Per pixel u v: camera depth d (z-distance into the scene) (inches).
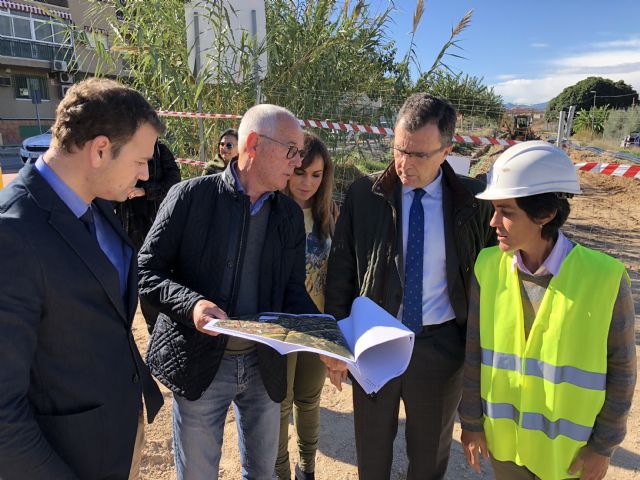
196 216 67.1
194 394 65.9
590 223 332.5
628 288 55.4
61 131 46.0
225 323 57.0
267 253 71.4
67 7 940.6
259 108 66.8
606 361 56.7
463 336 78.3
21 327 41.2
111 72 251.9
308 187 92.8
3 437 39.6
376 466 83.4
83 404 48.4
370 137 259.6
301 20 263.7
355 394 82.0
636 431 116.0
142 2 236.8
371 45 268.2
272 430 77.0
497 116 281.9
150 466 103.1
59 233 44.8
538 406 59.8
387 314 63.0
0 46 909.2
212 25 228.8
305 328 60.4
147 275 66.1
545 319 58.1
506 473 65.9
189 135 252.8
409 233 76.5
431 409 79.3
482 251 67.5
